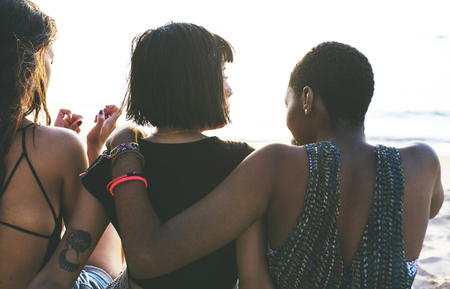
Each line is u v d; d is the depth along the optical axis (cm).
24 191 130
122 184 116
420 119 1091
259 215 114
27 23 135
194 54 126
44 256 137
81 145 146
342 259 109
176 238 107
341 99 118
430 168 116
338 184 109
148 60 126
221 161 125
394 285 106
